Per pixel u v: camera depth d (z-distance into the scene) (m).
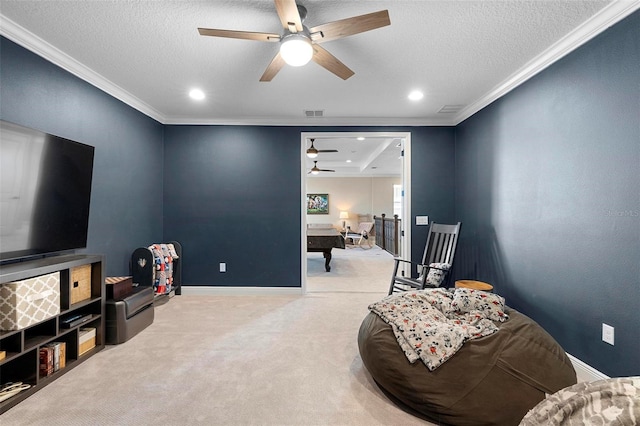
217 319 3.16
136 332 2.75
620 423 0.76
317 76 2.82
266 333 2.81
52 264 2.02
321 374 2.10
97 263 2.45
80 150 2.45
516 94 2.82
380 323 2.05
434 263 3.51
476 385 1.58
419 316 2.00
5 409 1.69
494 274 3.19
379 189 11.04
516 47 2.29
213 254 4.15
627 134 1.78
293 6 1.54
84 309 2.46
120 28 2.06
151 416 1.67
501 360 1.65
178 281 4.06
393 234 8.12
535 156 2.57
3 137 1.85
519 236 2.78
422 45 2.27
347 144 6.51
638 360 1.73
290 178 4.15
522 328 1.90
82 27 2.04
